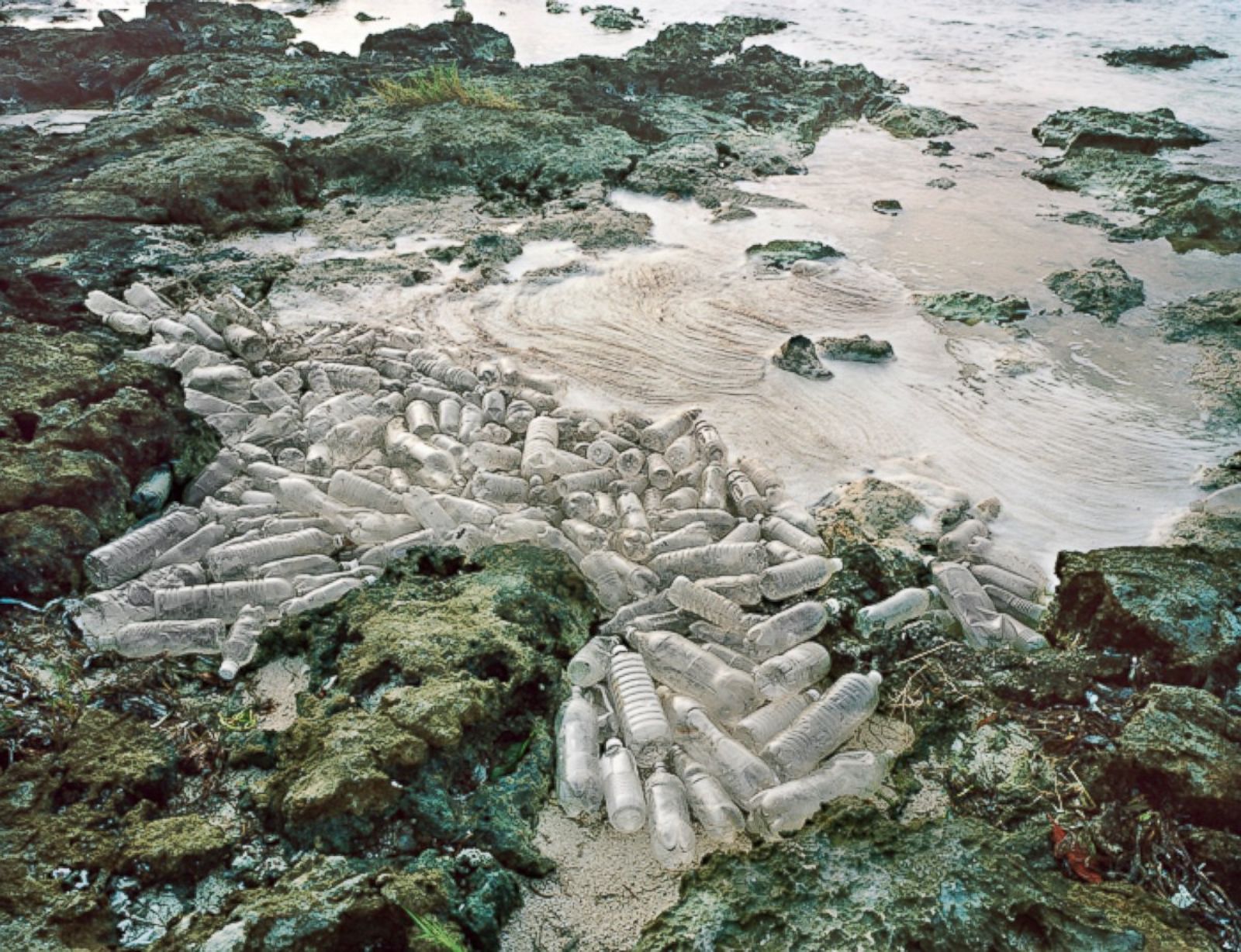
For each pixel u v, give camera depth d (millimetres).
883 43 21125
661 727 5398
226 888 4797
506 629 6027
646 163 14195
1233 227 12227
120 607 6207
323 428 7875
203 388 8375
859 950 4352
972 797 5387
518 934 4746
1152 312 10625
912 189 14000
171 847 4844
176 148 13242
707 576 6688
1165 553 6625
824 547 7016
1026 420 8797
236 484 7395
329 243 11961
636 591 6617
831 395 9102
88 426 7344
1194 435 8594
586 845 5184
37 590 6324
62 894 4574
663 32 20641
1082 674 5926
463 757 5359
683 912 4652
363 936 4438
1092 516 7605
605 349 9766
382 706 5449
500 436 7875
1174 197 13039
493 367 8812
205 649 6203
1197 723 5297
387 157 13711
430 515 7008
